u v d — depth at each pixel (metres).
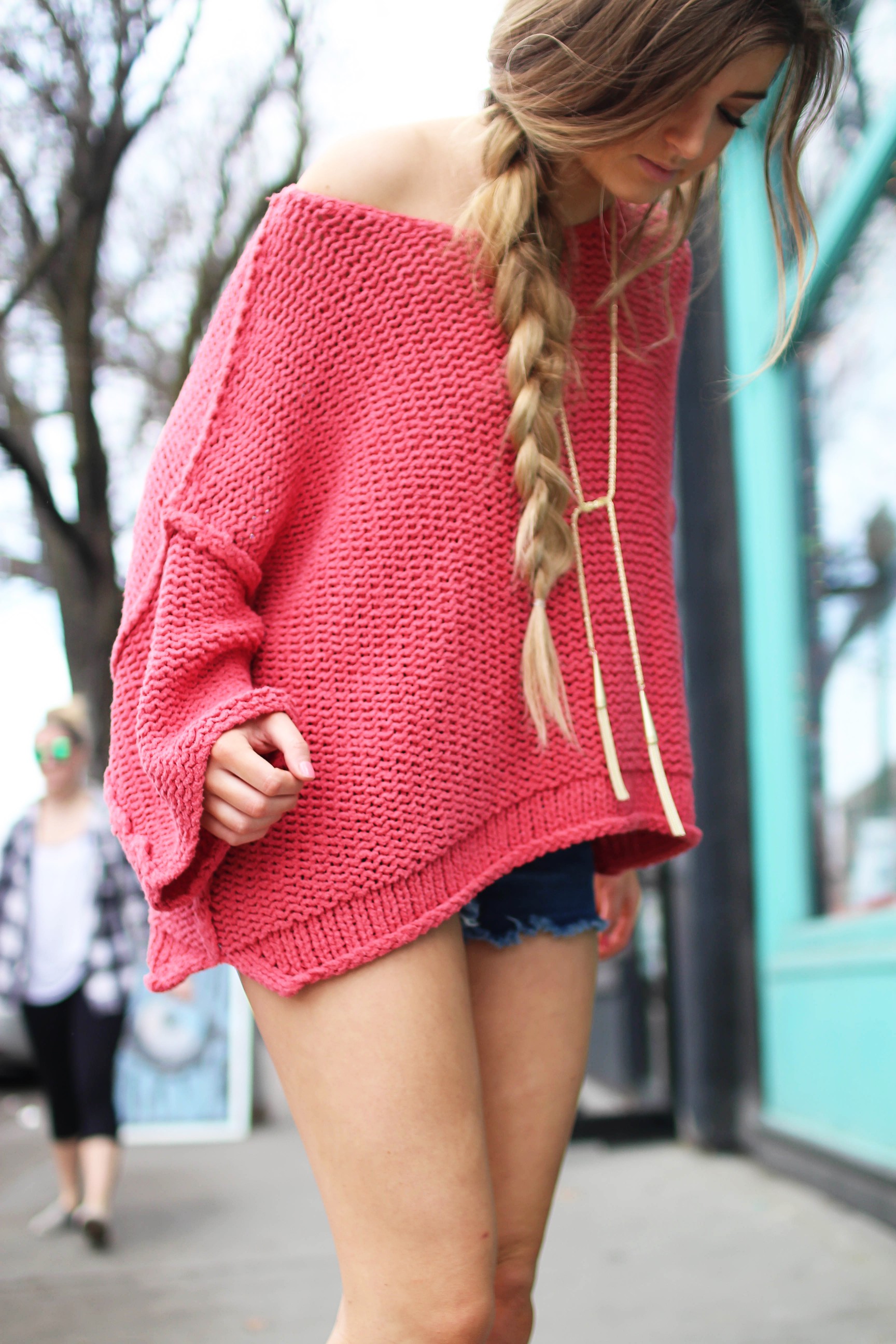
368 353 1.21
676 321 1.49
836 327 4.18
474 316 1.24
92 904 4.02
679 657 1.44
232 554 1.15
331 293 1.20
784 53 1.18
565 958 1.40
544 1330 2.79
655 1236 3.57
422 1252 1.09
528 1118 1.36
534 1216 1.36
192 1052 5.73
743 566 4.78
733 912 4.71
